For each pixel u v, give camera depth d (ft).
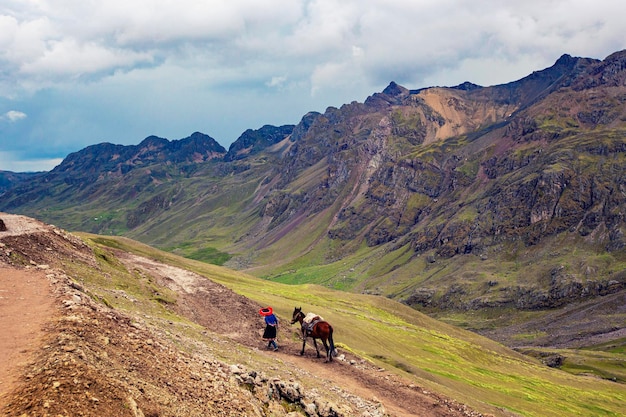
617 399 321.32
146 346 68.95
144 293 153.99
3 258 111.86
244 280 432.66
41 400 42.37
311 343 155.33
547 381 345.72
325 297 479.41
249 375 79.30
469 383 241.96
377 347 260.42
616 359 579.07
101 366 53.52
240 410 63.26
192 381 64.28
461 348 373.81
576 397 299.99
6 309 69.87
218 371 74.13
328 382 106.32
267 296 320.29
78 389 45.85
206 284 202.80
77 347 55.21
